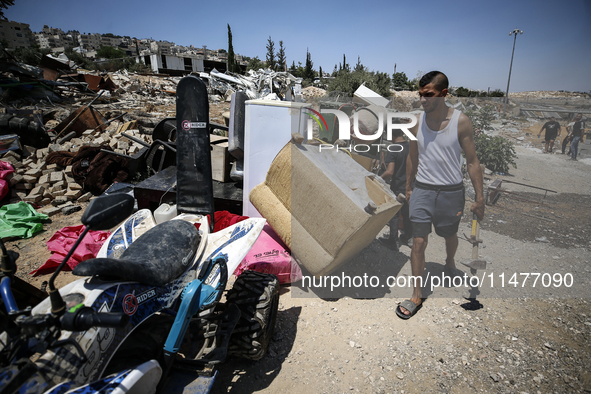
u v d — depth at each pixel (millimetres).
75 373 1391
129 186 5410
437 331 2725
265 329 2455
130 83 27453
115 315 1346
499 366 2414
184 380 1956
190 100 2762
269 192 3381
